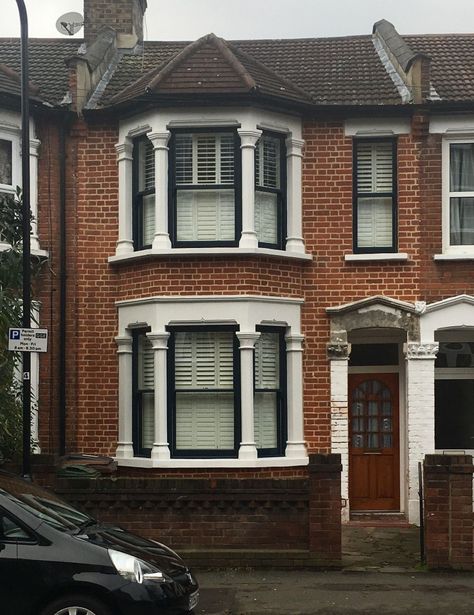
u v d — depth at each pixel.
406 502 15.05
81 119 14.98
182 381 14.25
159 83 14.12
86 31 17.78
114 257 14.66
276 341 14.60
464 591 10.34
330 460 11.45
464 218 14.88
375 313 14.55
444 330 15.01
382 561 11.98
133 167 14.91
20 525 7.77
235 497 11.55
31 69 16.47
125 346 14.58
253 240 14.11
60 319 14.70
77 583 7.55
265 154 14.66
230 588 10.49
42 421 14.55
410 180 14.78
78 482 11.63
